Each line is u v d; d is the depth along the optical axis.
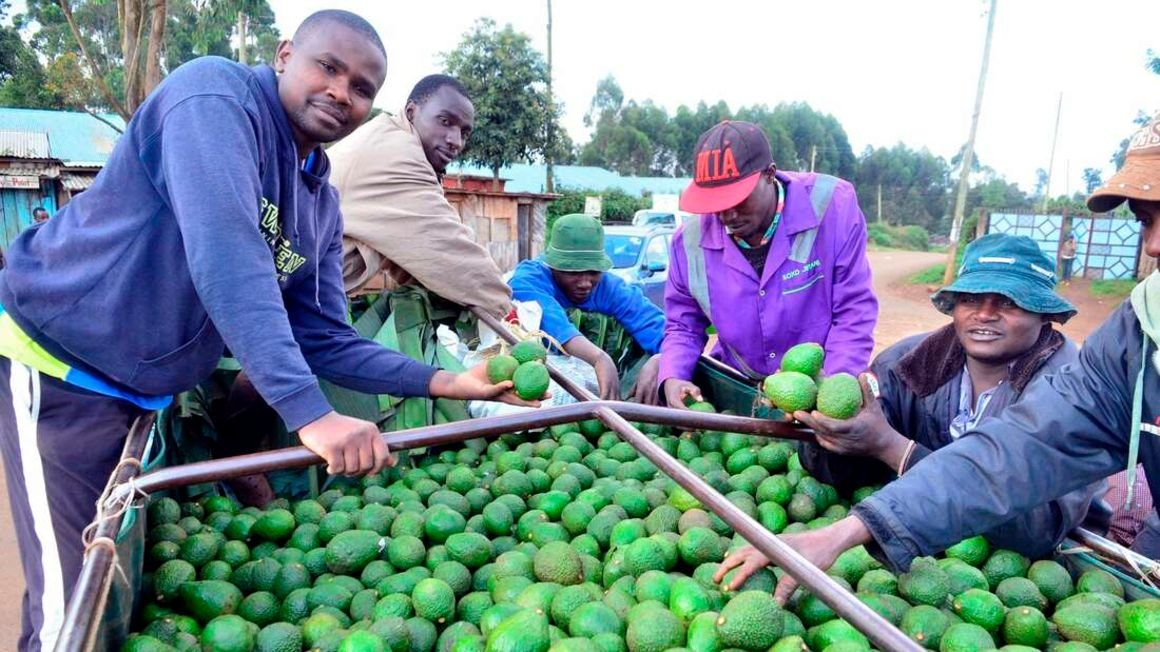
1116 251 29.11
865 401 3.17
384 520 3.34
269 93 2.71
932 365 3.61
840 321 4.38
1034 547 2.92
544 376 3.23
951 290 3.26
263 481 3.96
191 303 2.69
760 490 3.61
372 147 4.45
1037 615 2.51
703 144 4.06
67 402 2.67
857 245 4.31
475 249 4.67
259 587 2.94
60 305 2.57
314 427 2.33
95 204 2.59
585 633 2.44
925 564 2.73
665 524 3.25
